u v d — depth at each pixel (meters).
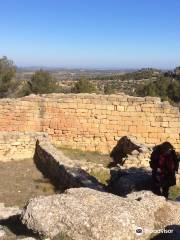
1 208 13.20
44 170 20.86
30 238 8.48
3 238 8.97
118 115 25.48
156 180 12.99
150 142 25.56
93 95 25.45
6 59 49.91
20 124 25.28
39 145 22.67
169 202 9.99
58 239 8.27
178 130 25.45
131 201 9.36
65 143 25.64
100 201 9.11
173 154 13.09
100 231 8.14
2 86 48.06
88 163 20.31
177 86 55.78
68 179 17.05
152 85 56.06
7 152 22.62
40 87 49.34
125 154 24.25
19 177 19.45
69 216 8.57
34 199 9.36
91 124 25.55
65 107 25.39
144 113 25.47
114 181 16.02
